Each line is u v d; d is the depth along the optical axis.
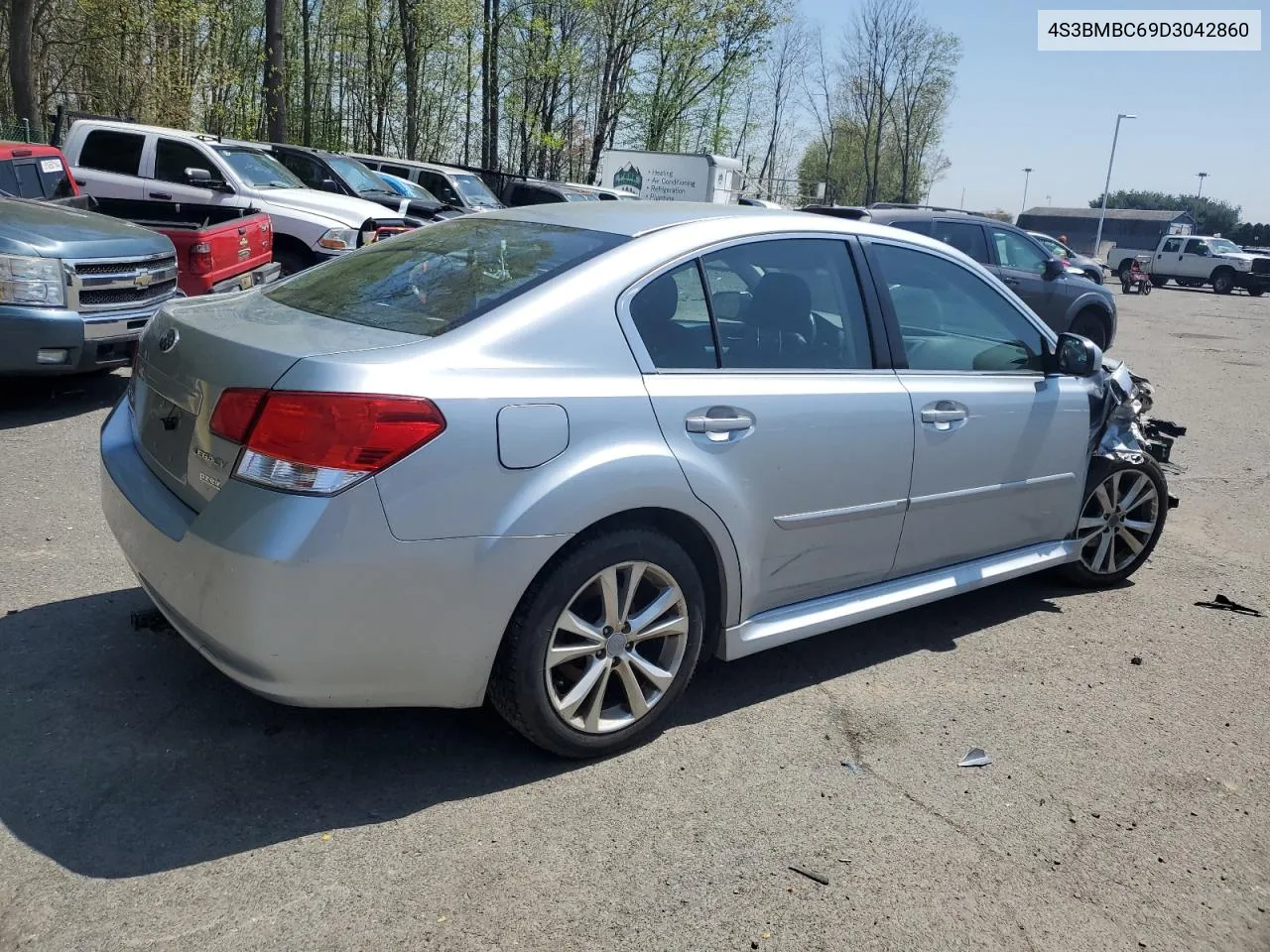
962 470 4.10
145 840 2.70
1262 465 8.59
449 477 2.72
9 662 3.53
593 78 35.47
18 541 4.60
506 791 3.05
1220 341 19.45
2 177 8.53
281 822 2.82
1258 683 4.25
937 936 2.60
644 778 3.18
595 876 2.70
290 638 2.64
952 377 4.09
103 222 7.48
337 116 33.94
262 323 3.08
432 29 29.16
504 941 2.44
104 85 23.92
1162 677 4.24
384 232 11.44
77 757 3.03
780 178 53.16
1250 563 5.88
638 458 3.03
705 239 3.43
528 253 3.33
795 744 3.46
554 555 2.96
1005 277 12.87
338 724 3.34
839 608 3.82
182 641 3.77
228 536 2.64
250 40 31.17
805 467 3.51
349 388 2.63
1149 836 3.11
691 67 36.78
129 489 3.13
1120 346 17.20
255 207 10.99
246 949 2.35
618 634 3.16
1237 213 111.88
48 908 2.42
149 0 22.47
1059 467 4.61
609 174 29.20
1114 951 2.61
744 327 3.48
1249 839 3.14
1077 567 5.08
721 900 2.65
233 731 3.24
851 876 2.80
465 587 2.79
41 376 6.70
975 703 3.88
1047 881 2.86
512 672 2.96
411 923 2.47
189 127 24.22
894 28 54.25
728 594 3.42
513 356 2.91
